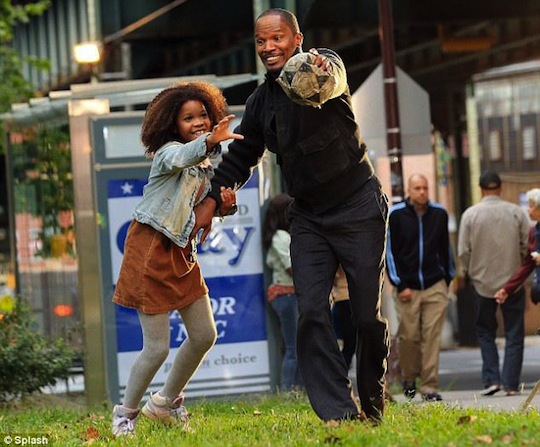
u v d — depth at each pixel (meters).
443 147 49.03
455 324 36.88
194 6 38.00
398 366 25.41
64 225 21.94
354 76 45.88
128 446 12.43
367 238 11.95
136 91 23.31
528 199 21.48
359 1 36.62
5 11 41.38
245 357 21.17
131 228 13.08
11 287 28.16
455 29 40.94
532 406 17.61
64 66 43.31
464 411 14.16
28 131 24.33
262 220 21.25
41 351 21.66
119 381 20.95
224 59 42.78
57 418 17.70
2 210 80.94
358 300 11.98
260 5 32.47
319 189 11.91
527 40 41.00
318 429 12.03
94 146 20.88
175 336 20.53
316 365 12.01
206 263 21.16
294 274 12.13
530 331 37.25
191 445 11.99
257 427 13.38
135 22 38.09
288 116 11.76
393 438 11.30
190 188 12.82
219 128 12.20
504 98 44.59
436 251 21.62
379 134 26.83
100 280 20.91
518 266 22.39
